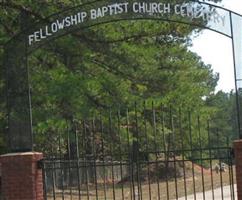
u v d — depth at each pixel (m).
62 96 17.78
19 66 13.27
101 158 16.58
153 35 20.06
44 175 12.75
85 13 13.50
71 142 18.50
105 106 19.42
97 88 18.61
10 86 13.24
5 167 12.49
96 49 19.06
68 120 18.30
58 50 18.72
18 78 13.23
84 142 16.39
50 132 19.17
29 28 13.39
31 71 17.91
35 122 17.52
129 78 20.28
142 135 20.61
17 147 12.88
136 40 20.09
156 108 20.95
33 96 17.61
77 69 19.31
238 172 11.86
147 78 20.94
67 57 18.95
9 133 12.99
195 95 27.14
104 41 19.08
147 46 20.48
